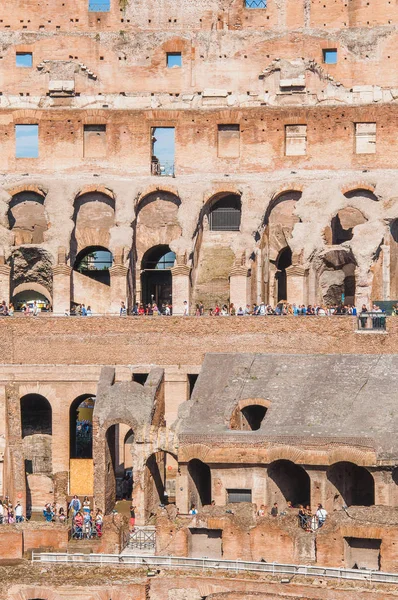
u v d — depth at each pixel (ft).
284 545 478.59
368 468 504.84
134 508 545.44
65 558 490.49
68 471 606.14
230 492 531.50
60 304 652.48
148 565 482.69
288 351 592.19
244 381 563.89
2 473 590.55
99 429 554.46
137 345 609.01
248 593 456.45
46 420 646.33
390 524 465.88
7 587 476.13
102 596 472.03
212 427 538.06
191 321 605.31
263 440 523.29
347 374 554.05
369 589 447.01
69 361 613.52
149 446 548.31
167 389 604.90
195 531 495.41
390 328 578.66
